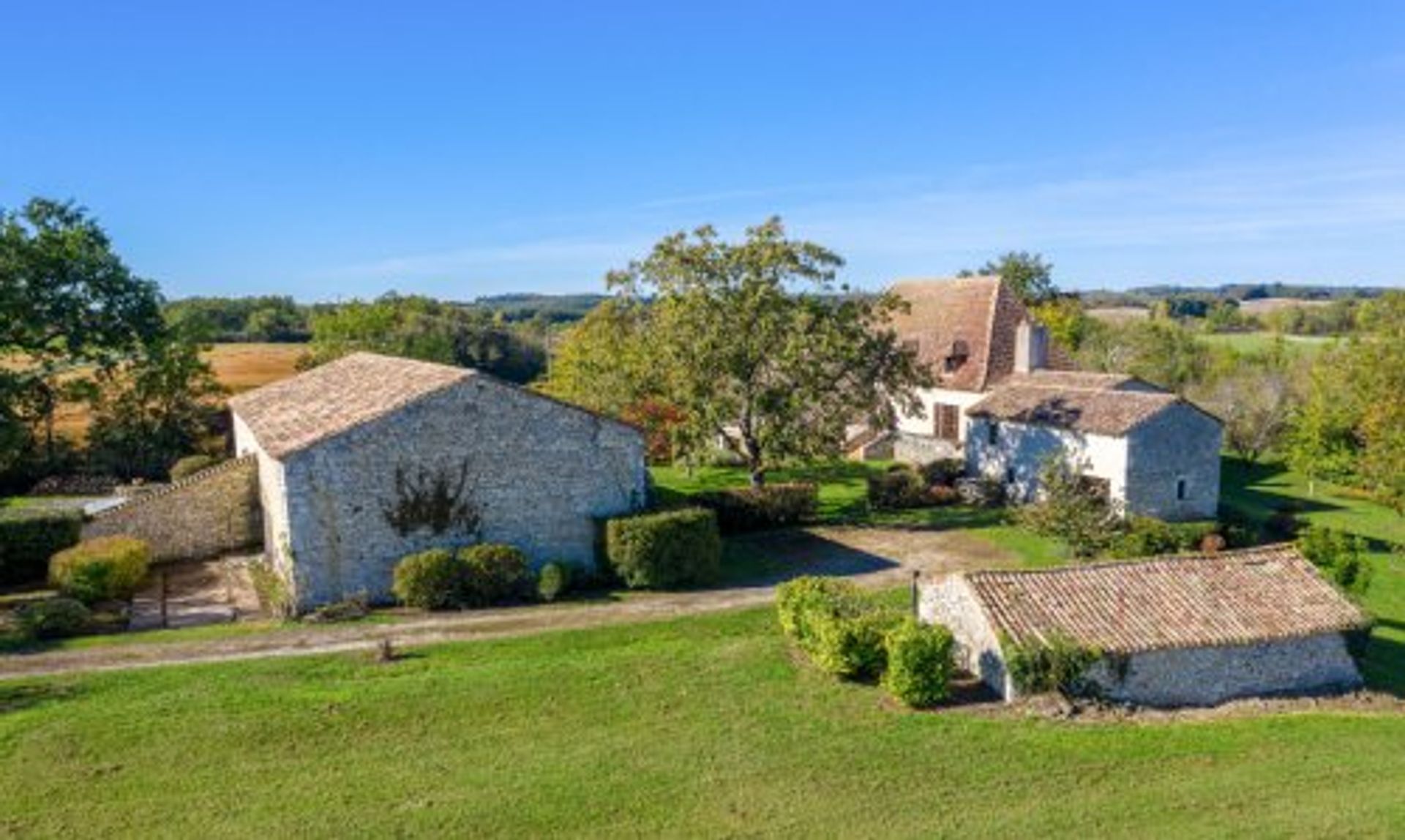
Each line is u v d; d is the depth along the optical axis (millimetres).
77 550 29750
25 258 39250
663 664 23531
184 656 24094
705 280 41375
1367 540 42219
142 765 18422
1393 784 18328
